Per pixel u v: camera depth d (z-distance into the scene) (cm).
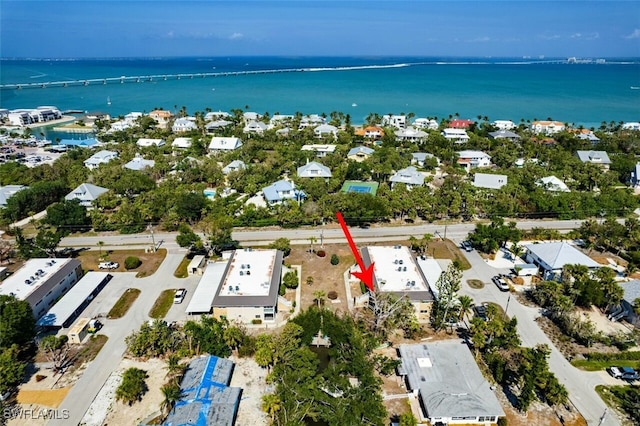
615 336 6203
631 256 8431
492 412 4803
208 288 7100
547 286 6775
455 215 10619
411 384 5222
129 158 14738
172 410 4803
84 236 9556
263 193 11719
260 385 5378
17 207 10269
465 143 17312
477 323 5872
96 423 4834
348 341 5919
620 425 4816
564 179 13025
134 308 6925
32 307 6488
